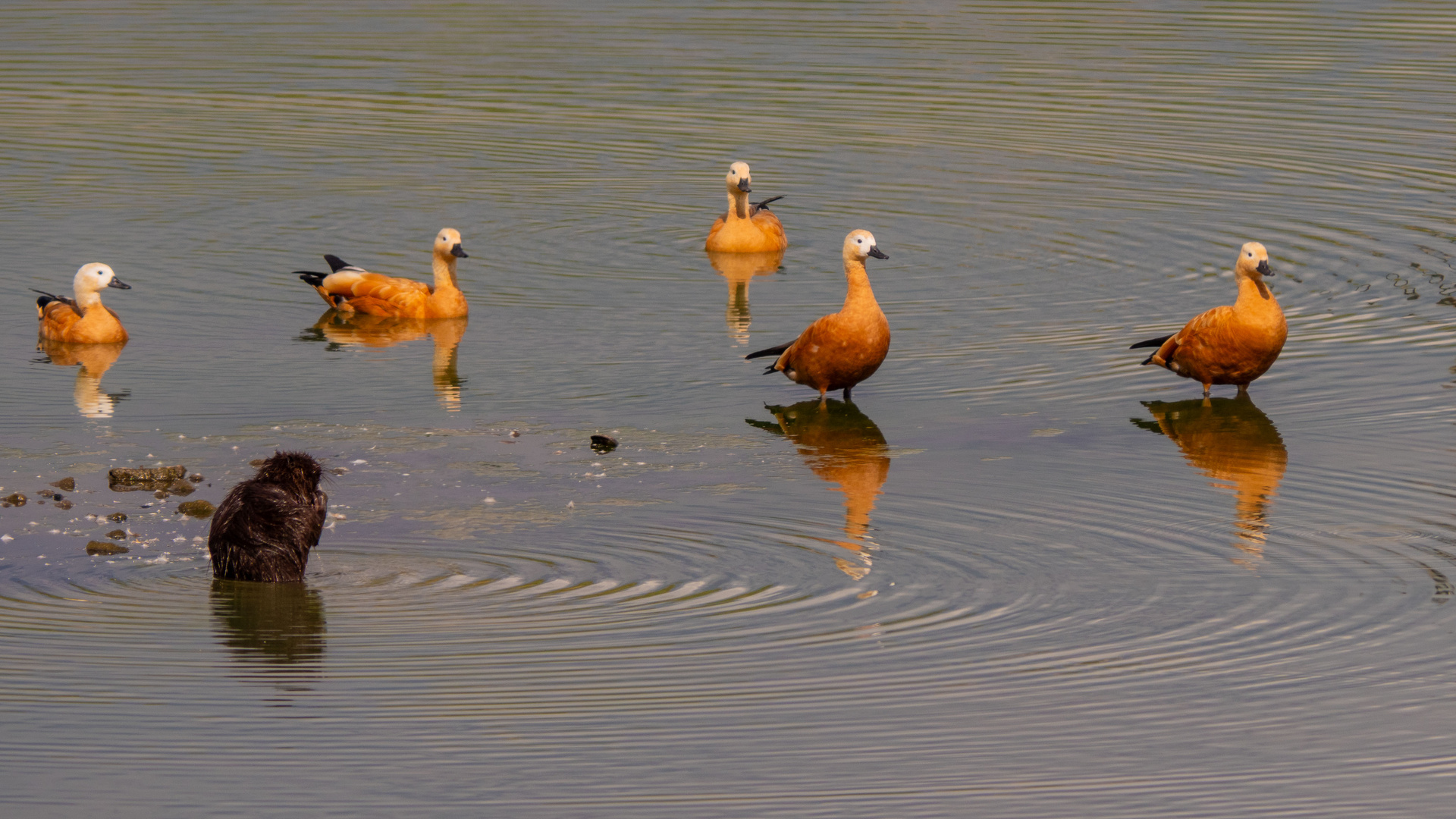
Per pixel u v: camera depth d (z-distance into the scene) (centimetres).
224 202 2869
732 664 1117
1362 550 1346
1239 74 3675
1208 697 1068
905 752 990
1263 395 1870
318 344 2130
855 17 4372
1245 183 2903
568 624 1186
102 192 2925
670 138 3316
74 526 1406
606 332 2191
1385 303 2248
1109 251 2552
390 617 1204
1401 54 3819
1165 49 3934
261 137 3316
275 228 2730
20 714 1036
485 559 1328
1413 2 4388
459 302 2266
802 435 1722
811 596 1245
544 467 1595
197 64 3928
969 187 2944
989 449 1666
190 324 2219
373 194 2939
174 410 1805
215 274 2472
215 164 3123
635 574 1294
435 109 3534
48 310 2125
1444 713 1044
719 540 1376
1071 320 2206
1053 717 1038
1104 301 2297
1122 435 1714
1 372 1970
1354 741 1006
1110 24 4234
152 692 1076
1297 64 3756
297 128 3384
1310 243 2550
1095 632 1175
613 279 2481
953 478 1560
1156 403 1845
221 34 4266
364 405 1836
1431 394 1850
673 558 1331
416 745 1002
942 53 3953
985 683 1087
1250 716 1040
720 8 4538
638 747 995
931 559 1330
